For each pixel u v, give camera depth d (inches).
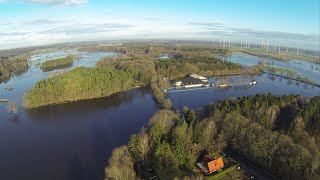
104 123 6727.4
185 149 4328.3
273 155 4097.0
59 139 5876.0
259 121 5310.0
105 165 4714.6
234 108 5664.4
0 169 4739.2
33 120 7081.7
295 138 4680.1
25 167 4773.6
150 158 4232.3
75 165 4758.9
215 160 4131.4
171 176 3998.5
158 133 4483.3
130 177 3718.0
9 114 7564.0
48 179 4370.1
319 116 5123.0
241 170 4215.1
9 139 5954.7
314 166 3673.7
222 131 4803.2
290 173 3841.0
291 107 5974.4
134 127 6387.8
